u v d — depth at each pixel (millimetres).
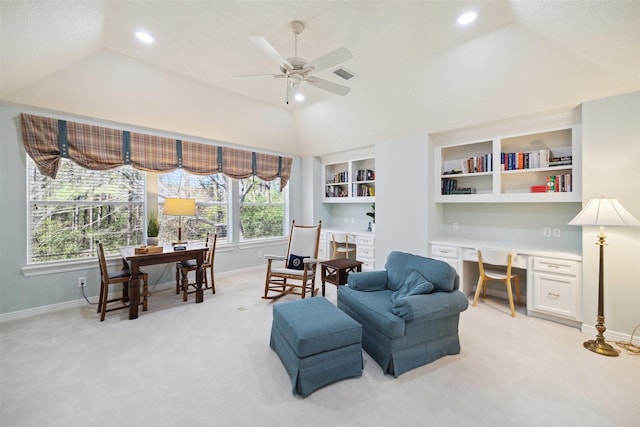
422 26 2430
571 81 2617
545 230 3438
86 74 3018
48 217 3242
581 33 2086
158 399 1763
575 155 2930
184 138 4270
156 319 2998
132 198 3859
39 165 3070
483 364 2162
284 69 2271
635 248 2463
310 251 3998
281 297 3723
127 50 2861
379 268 4551
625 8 1671
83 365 2127
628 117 2475
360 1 2107
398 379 1978
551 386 1894
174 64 3148
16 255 3016
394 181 4336
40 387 1868
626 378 1976
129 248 3500
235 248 4965
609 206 2295
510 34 2508
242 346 2434
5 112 2949
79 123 3326
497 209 3818
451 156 4188
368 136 4535
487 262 3289
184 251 3396
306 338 1792
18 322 2896
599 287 2406
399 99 3688
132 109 3549
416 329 2104
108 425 1557
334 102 4250
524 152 3465
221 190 4828
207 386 1891
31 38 2174
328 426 1555
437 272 2346
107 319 2982
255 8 2189
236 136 4707
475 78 3014
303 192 5992
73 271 3342
